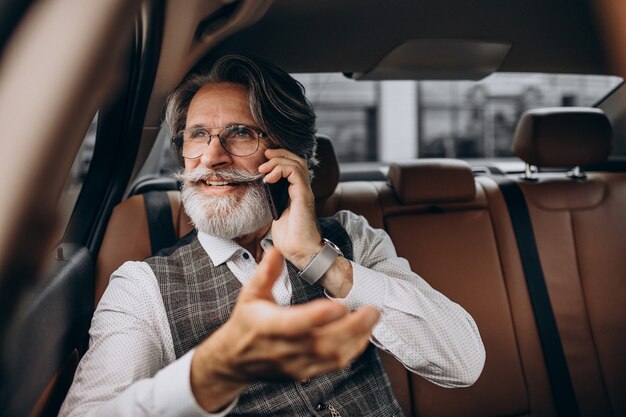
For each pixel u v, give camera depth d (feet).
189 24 4.41
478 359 4.57
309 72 6.54
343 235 5.10
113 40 2.57
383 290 4.41
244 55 4.72
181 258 4.65
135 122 5.48
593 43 6.43
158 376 2.75
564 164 7.29
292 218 4.33
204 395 2.58
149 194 6.18
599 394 6.81
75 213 5.40
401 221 6.76
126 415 2.79
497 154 24.57
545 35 6.33
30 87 2.38
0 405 2.83
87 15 2.42
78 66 2.44
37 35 2.39
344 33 5.99
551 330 6.77
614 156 8.45
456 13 5.92
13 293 2.50
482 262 6.76
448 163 7.00
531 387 6.60
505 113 24.13
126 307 4.37
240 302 2.17
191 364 2.58
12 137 2.36
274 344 2.05
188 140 4.54
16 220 2.38
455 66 6.72
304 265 4.34
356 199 6.77
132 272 4.57
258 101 4.50
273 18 5.68
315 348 2.01
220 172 4.40
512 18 6.07
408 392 6.17
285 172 4.35
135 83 5.01
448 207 6.95
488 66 6.79
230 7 4.53
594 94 7.99
